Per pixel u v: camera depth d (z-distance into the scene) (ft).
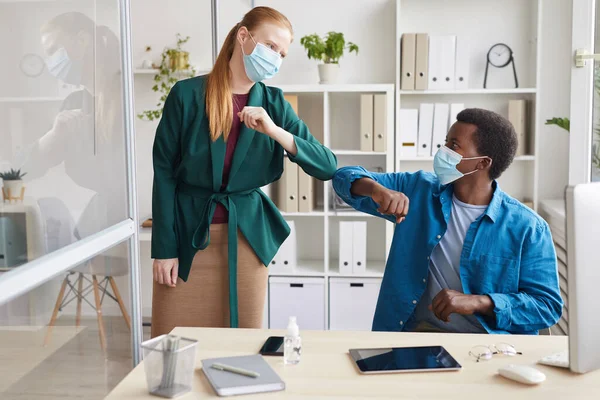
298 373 4.46
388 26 13.07
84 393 5.81
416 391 4.17
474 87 13.03
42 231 5.12
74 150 5.62
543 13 12.60
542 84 12.80
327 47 12.61
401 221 6.41
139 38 13.69
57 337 5.37
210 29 13.55
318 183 13.67
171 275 7.35
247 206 7.38
